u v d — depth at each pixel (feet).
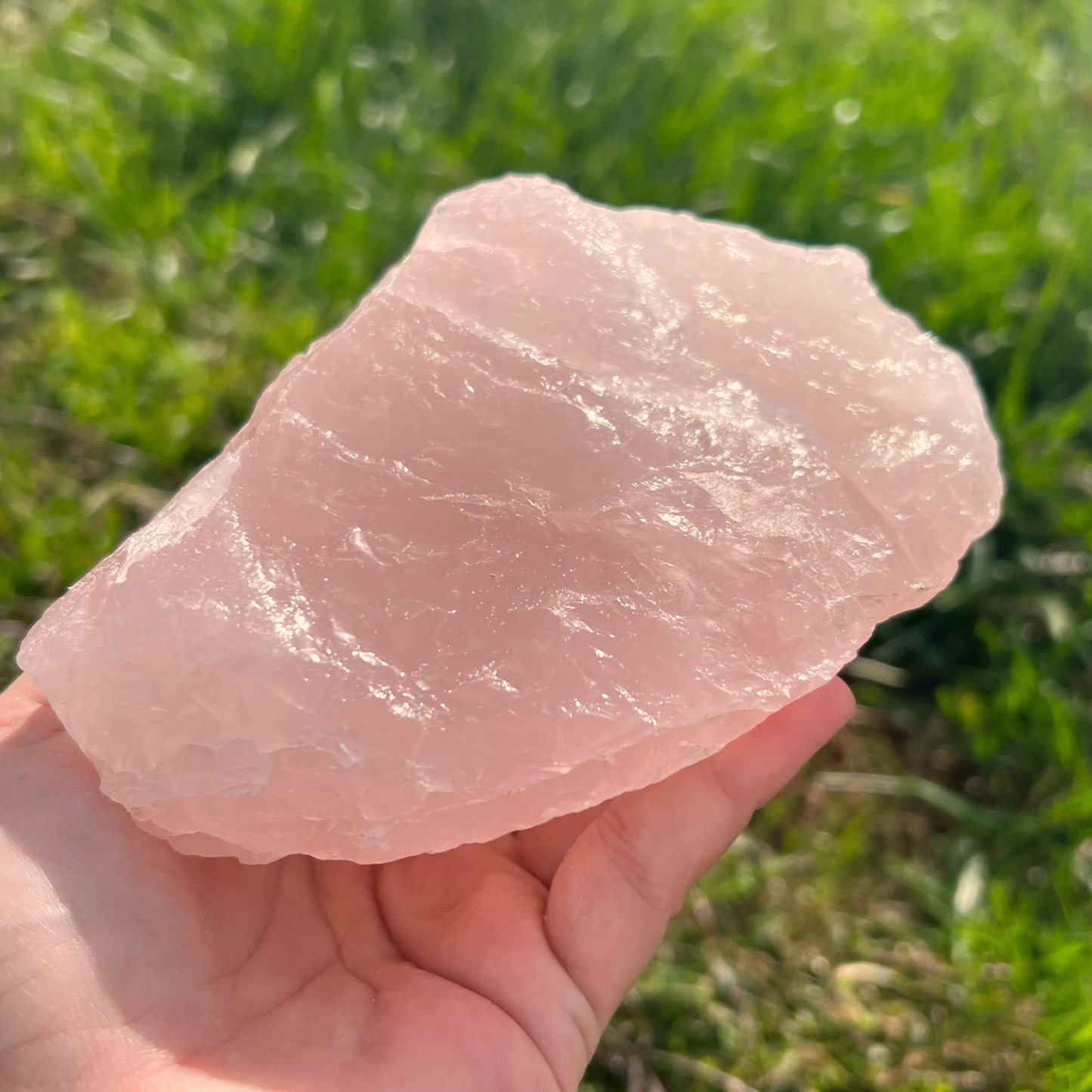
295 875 0.52
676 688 0.46
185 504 0.49
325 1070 0.45
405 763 0.45
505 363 0.51
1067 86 1.07
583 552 0.48
